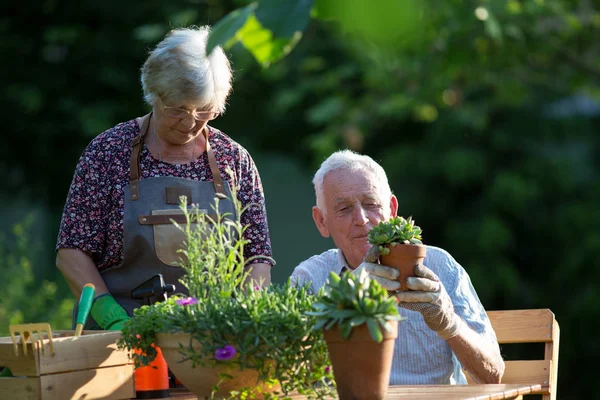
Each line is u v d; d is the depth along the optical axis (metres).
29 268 8.34
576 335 13.19
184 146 3.89
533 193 13.12
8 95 11.10
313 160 12.37
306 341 2.45
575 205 13.41
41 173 12.05
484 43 8.70
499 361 3.52
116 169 3.82
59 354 2.62
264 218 4.04
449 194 13.59
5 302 8.00
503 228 13.02
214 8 10.56
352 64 10.98
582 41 9.59
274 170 13.86
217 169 3.91
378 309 2.33
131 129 3.88
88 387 2.69
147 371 2.88
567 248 13.40
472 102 12.85
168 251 3.77
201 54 3.58
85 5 11.34
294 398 2.78
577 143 14.12
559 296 13.52
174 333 2.49
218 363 2.44
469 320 3.60
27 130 11.37
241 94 12.03
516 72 9.96
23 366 2.59
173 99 3.56
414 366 3.68
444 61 8.94
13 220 12.21
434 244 13.91
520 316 3.76
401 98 10.02
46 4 11.38
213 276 2.68
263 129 12.79
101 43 11.32
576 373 13.26
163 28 10.06
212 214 3.84
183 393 3.06
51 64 11.39
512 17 8.62
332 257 3.92
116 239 3.81
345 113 10.91
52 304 8.99
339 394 2.39
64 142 11.71
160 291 3.11
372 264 2.83
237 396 2.54
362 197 3.65
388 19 1.58
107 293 3.60
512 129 13.48
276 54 1.99
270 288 2.65
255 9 1.87
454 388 3.05
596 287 13.05
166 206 3.80
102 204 3.80
